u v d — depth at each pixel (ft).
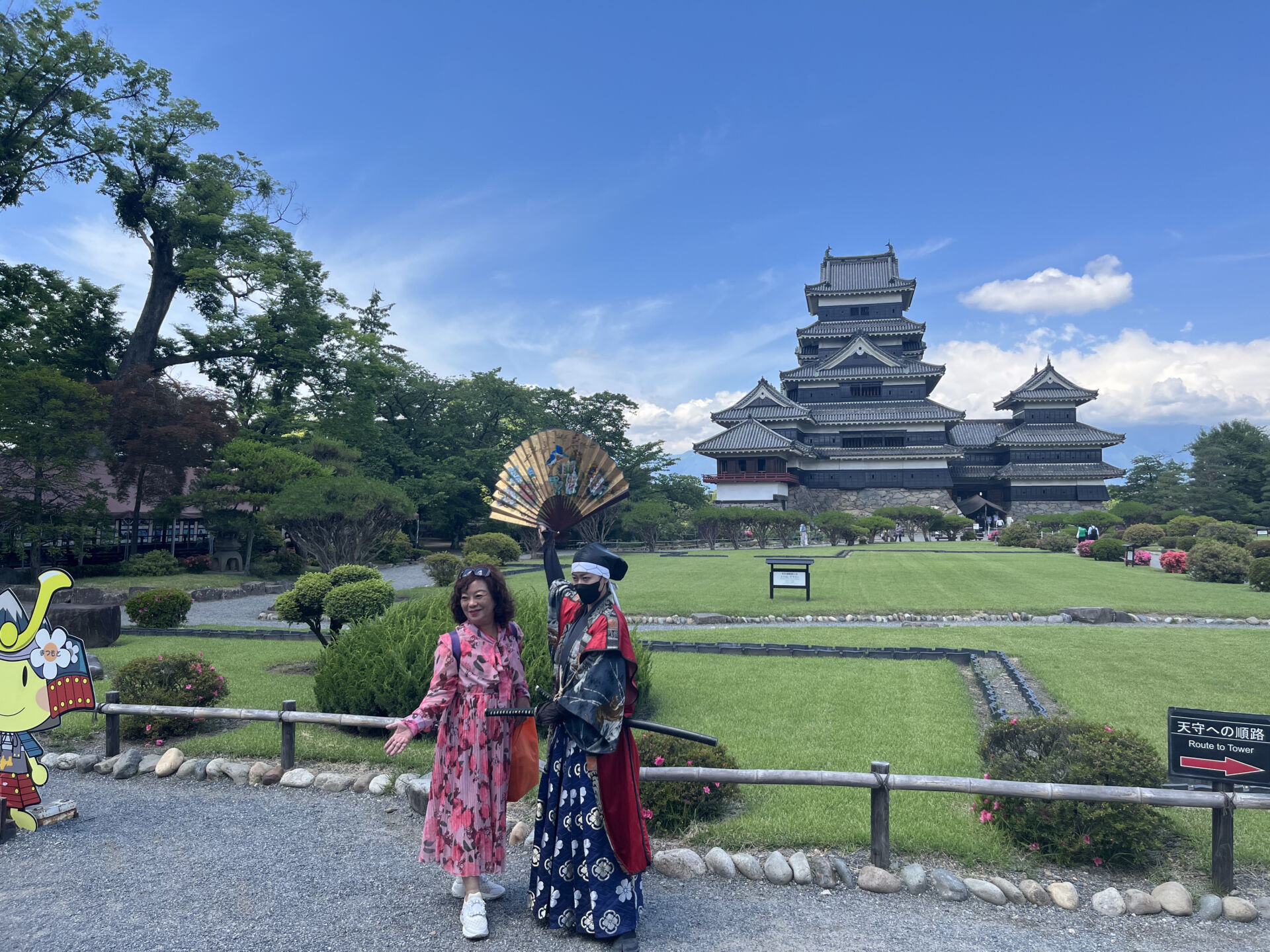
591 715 10.46
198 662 23.67
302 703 25.40
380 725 18.10
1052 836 13.75
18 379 64.90
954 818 15.55
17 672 15.12
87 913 11.76
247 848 14.44
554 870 11.00
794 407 184.75
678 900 12.38
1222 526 93.20
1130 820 13.32
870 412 185.78
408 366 138.41
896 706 25.23
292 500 60.08
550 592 11.95
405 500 64.90
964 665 33.50
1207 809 16.48
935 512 147.43
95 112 85.15
